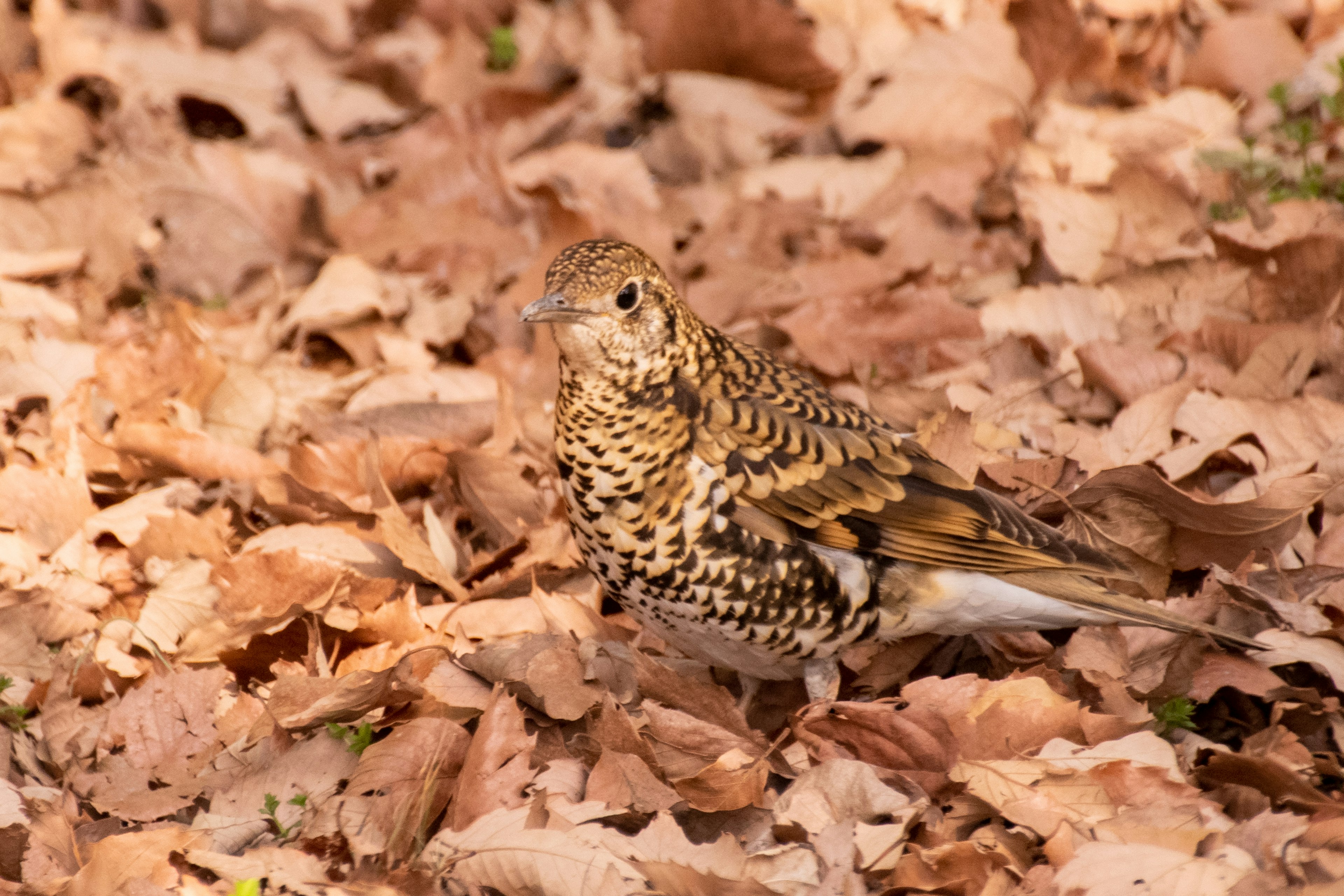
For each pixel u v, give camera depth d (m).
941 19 16.95
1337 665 7.95
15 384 11.51
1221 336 10.87
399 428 10.92
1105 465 9.99
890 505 8.17
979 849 6.80
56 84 16.14
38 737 8.24
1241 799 7.36
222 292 13.71
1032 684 7.93
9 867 7.14
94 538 9.98
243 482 10.52
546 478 10.74
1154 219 12.98
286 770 7.68
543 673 7.95
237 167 14.29
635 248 7.98
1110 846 6.71
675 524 7.99
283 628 8.77
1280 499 8.66
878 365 11.99
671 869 6.60
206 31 17.42
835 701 8.56
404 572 9.62
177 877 6.91
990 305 11.95
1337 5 15.89
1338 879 6.48
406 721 7.98
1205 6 16.67
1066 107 14.83
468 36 16.59
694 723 7.94
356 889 6.71
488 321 12.83
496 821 7.05
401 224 13.91
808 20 16.83
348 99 16.38
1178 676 8.10
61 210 13.82
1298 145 13.96
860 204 14.45
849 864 6.90
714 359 8.30
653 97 16.20
